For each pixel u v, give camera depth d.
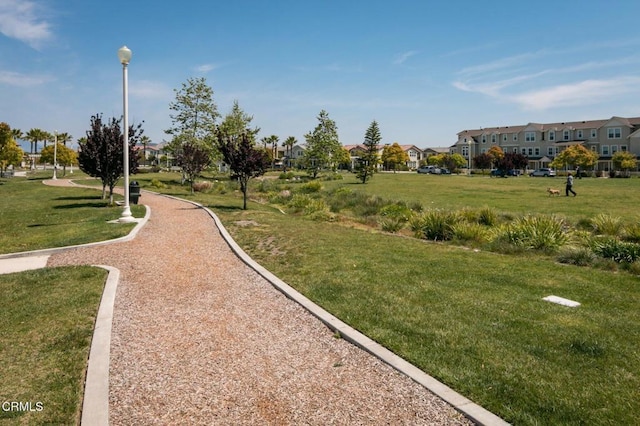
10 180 44.25
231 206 20.61
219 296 7.11
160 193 28.34
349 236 12.81
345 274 8.21
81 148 19.95
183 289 7.48
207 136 41.03
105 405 3.81
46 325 5.68
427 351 4.88
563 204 25.06
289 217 17.84
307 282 7.71
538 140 83.19
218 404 3.90
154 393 4.08
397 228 15.29
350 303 6.54
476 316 6.00
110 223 14.26
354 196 25.89
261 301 6.85
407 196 31.16
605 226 14.84
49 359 4.72
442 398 3.94
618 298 6.92
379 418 3.67
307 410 3.80
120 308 6.46
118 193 27.98
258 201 26.56
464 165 87.38
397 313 6.09
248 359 4.83
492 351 4.88
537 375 4.33
